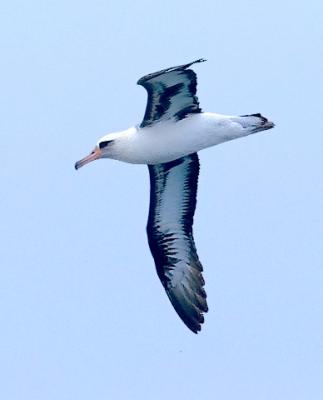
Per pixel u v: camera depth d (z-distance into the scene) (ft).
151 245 62.18
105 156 59.06
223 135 57.26
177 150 57.82
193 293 61.82
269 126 57.16
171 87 55.62
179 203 61.62
